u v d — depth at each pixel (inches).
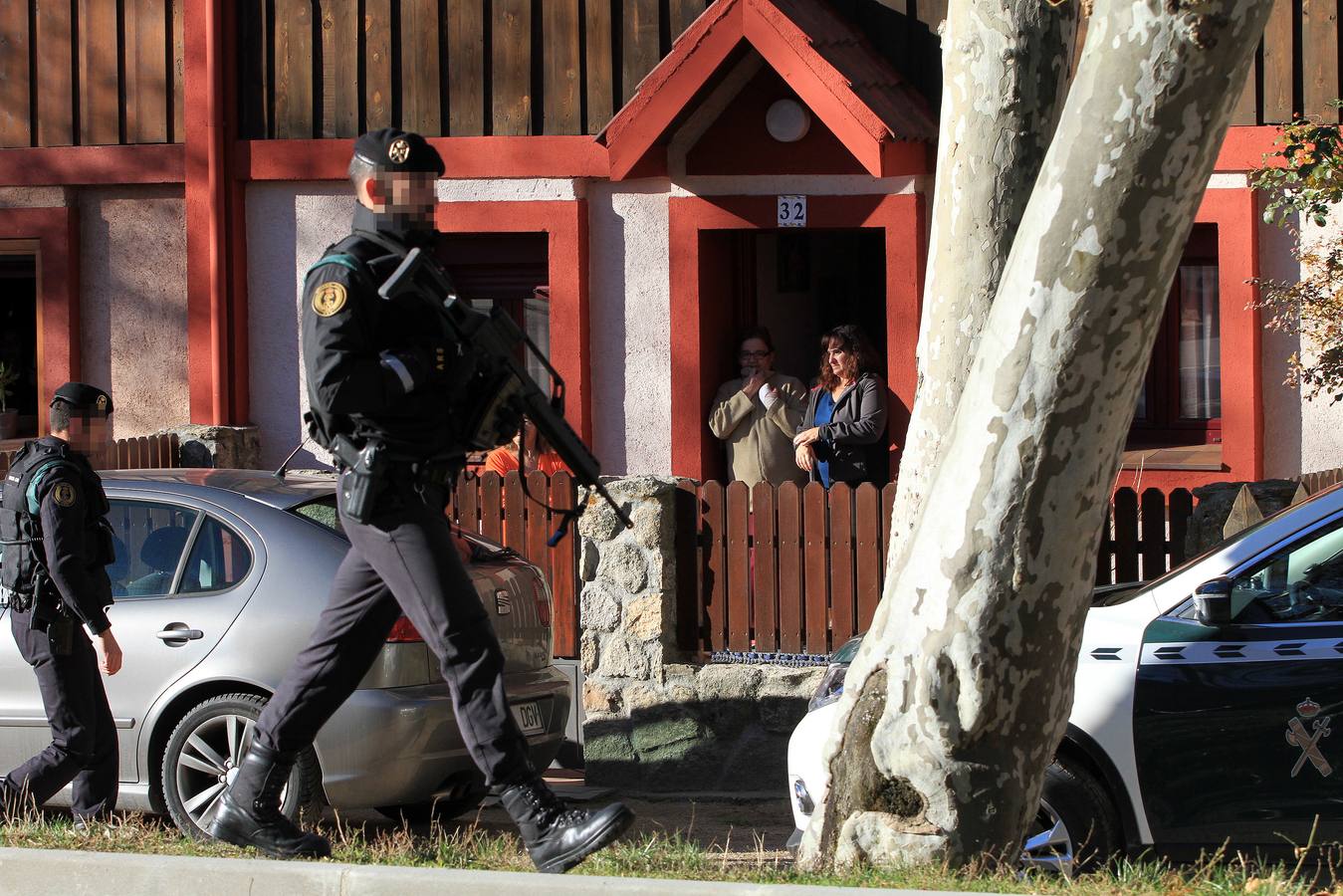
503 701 437.7
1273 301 898.7
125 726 651.5
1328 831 528.7
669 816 763.4
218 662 642.8
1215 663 543.2
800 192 1056.2
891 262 1043.3
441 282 428.5
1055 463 442.3
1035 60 540.4
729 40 973.2
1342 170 799.1
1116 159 408.5
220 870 450.0
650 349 1090.7
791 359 1204.5
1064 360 430.6
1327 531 551.5
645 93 987.9
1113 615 562.6
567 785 833.5
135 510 683.4
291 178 1131.3
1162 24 394.6
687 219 1074.1
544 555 859.4
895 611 482.6
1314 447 994.1
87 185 1166.3
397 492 434.6
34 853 466.3
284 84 1136.8
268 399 1152.2
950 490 462.9
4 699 669.3
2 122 1173.1
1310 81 976.9
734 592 820.0
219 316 1138.7
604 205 1095.0
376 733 625.0
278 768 476.7
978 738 468.8
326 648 467.8
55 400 598.9
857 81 968.3
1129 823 548.4
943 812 474.6
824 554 805.2
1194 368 1056.2
